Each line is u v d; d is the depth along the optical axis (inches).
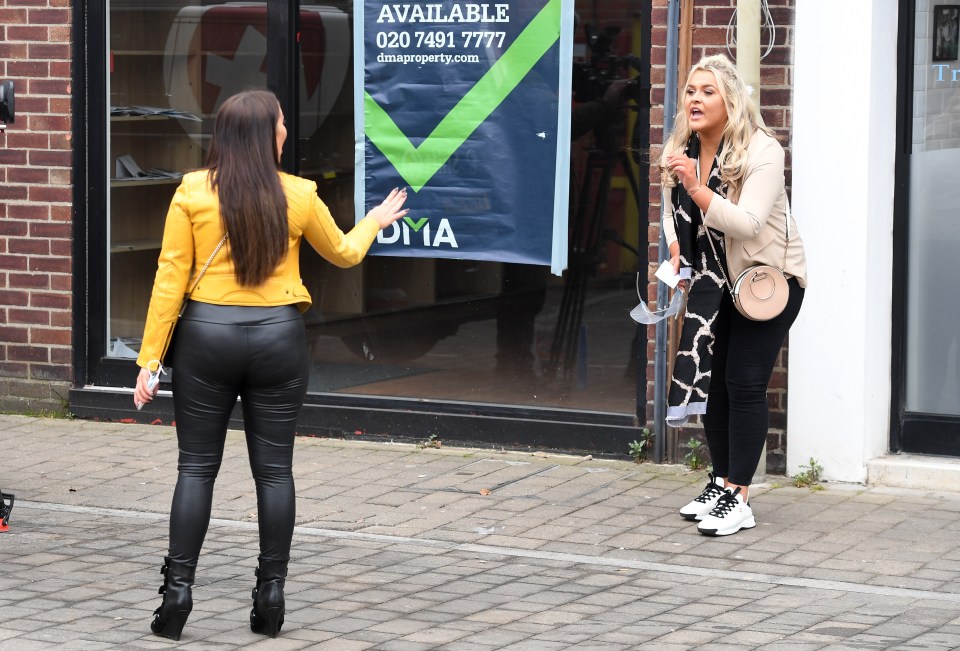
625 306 738.2
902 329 703.1
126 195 833.5
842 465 686.5
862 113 664.4
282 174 480.4
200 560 570.3
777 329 600.1
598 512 643.5
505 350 769.6
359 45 776.3
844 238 672.4
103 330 839.7
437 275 781.3
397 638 480.1
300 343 481.4
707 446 711.7
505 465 730.8
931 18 687.1
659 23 709.3
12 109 593.0
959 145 690.8
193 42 814.5
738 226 570.3
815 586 538.3
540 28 740.7
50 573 550.0
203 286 473.7
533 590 534.9
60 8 819.4
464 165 764.0
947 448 698.2
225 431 484.4
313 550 587.8
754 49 654.5
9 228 842.8
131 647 469.4
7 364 851.4
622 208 733.9
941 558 573.6
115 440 788.0
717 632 484.1
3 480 701.3
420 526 623.5
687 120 593.6
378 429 788.6
